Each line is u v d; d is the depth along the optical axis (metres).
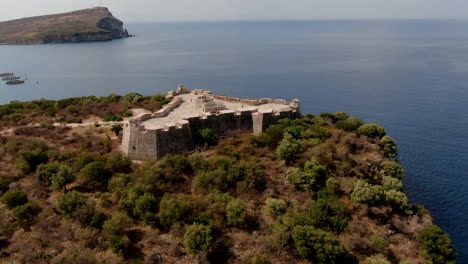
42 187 47.47
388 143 62.97
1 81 181.75
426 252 41.69
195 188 46.75
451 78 165.00
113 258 36.75
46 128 65.88
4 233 39.88
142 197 42.22
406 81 161.50
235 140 59.97
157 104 78.62
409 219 47.97
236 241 39.72
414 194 64.38
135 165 51.88
